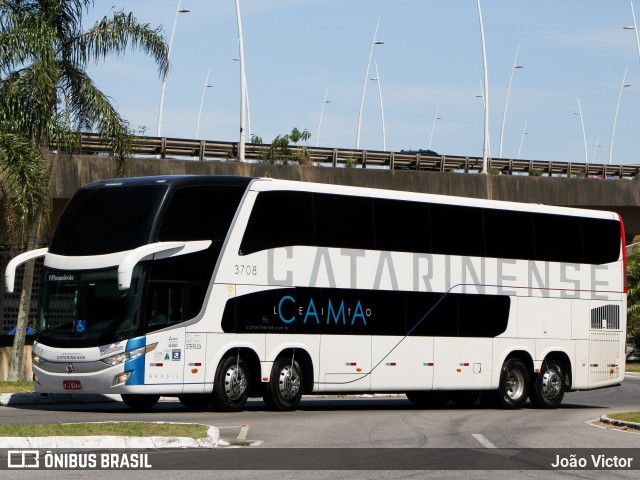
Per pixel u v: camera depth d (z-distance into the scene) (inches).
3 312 1647.4
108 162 1533.0
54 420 779.4
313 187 960.3
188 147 1745.8
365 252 987.3
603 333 1171.3
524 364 1107.9
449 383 1039.0
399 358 1003.9
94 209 884.6
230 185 906.7
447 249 1047.0
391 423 850.1
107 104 1267.2
